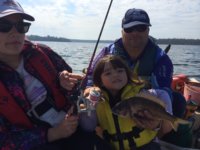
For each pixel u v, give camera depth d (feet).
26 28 2.52
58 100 2.68
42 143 2.48
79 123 2.64
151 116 2.64
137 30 3.44
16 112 2.46
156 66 3.49
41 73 2.64
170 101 3.08
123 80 2.77
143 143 2.65
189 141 3.51
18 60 2.63
